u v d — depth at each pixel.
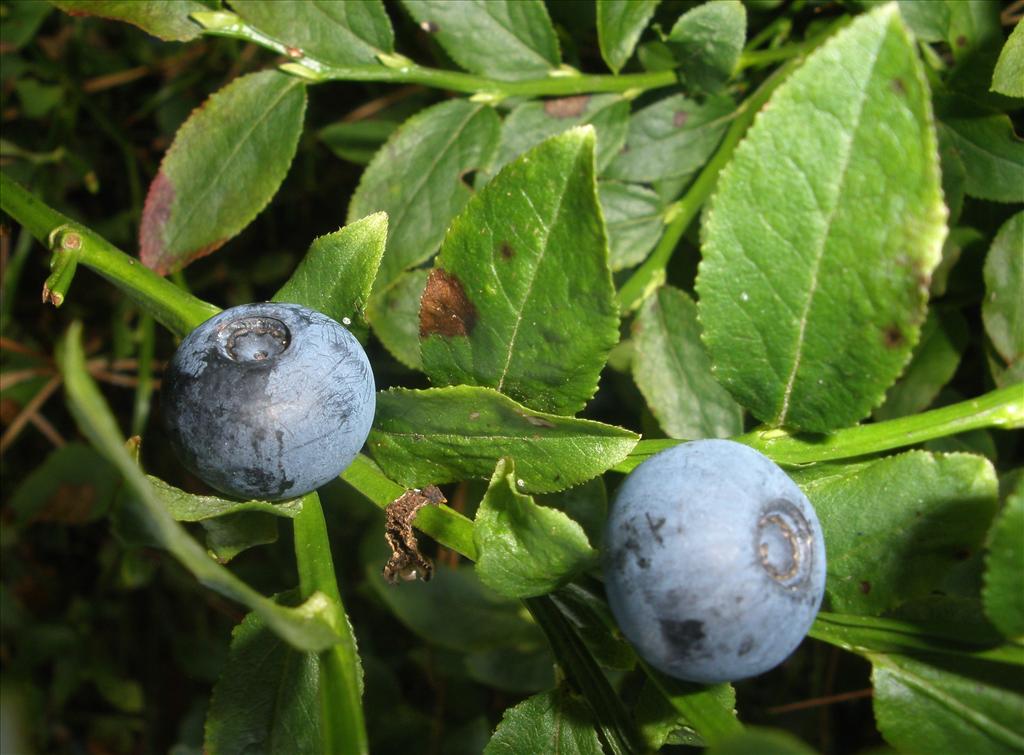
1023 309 0.06
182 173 0.06
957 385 0.08
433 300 0.05
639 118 0.07
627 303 0.07
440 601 0.08
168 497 0.05
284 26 0.06
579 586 0.05
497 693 0.10
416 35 0.09
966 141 0.06
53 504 0.10
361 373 0.05
